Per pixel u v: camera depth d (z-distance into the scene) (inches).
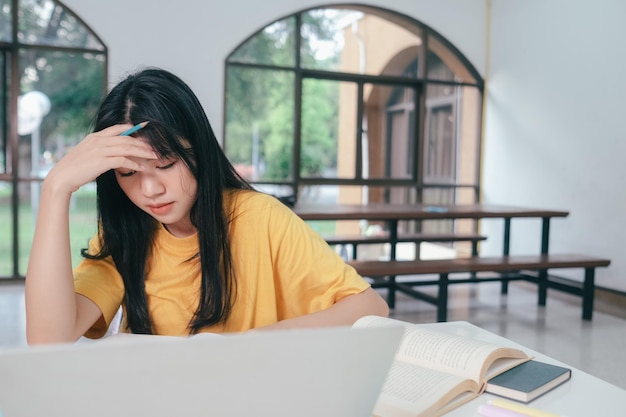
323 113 225.1
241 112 212.2
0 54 188.1
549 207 212.1
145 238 41.1
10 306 158.1
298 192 222.4
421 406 27.3
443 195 245.3
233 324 42.3
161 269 41.7
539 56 216.7
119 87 36.6
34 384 15.6
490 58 244.4
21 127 191.5
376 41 230.8
